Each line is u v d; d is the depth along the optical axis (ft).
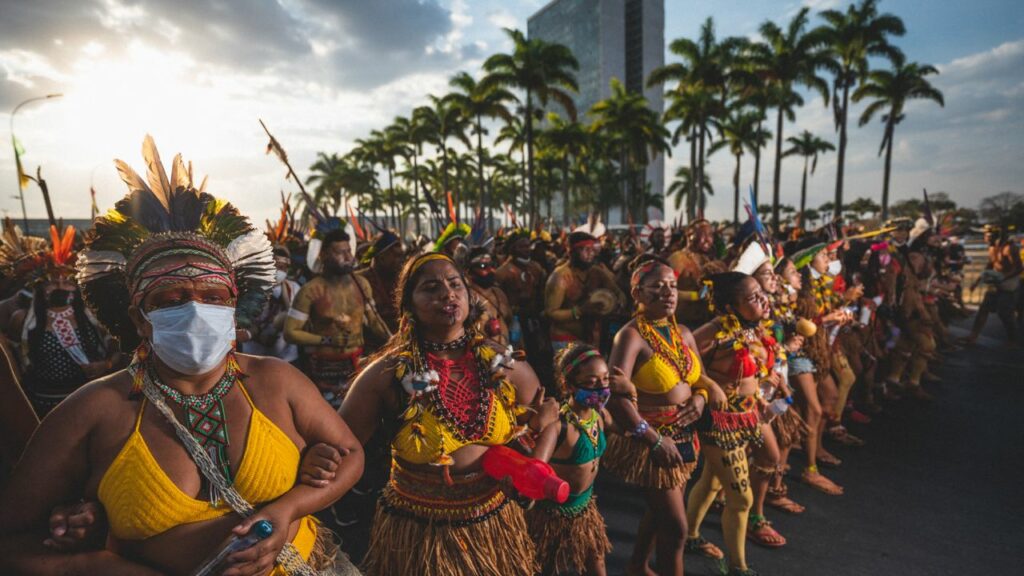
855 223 33.24
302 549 5.31
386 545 7.00
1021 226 32.48
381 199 240.94
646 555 10.74
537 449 7.20
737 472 10.77
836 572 11.63
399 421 6.88
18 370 12.37
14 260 14.49
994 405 22.34
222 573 4.33
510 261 22.54
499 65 129.49
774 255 14.85
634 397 9.57
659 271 10.13
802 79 133.80
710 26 140.46
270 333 17.63
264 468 4.75
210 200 5.27
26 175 21.20
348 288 14.89
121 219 4.87
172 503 4.44
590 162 209.77
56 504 4.36
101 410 4.42
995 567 11.78
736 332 11.10
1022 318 37.88
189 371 4.52
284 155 7.65
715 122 165.58
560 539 8.63
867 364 21.38
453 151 214.28
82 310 12.66
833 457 17.02
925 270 26.61
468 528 6.83
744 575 11.16
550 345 22.48
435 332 7.04
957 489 15.35
